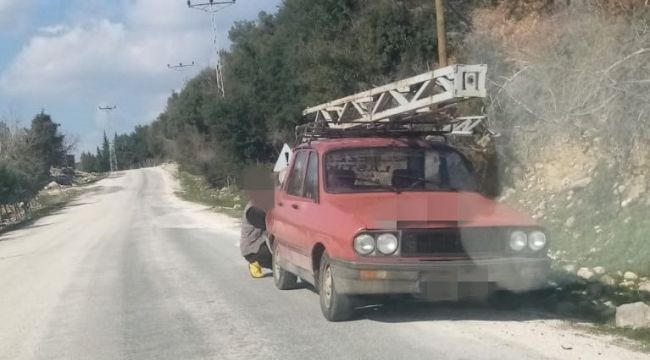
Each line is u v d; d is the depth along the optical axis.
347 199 8.18
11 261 17.80
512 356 6.46
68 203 55.31
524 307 8.47
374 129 9.62
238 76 44.50
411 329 7.59
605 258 10.95
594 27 13.69
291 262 9.45
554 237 12.95
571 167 15.23
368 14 27.66
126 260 15.66
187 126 62.22
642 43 12.62
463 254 7.27
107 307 10.03
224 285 11.32
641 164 12.73
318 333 7.66
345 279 7.36
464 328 7.54
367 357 6.67
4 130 57.88
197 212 32.94
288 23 38.34
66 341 8.12
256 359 6.89
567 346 6.73
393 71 27.00
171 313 9.32
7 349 7.93
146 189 65.06
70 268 14.78
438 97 10.53
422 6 26.77
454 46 24.25
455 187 8.67
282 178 11.05
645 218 11.48
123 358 7.24
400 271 7.16
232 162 44.22
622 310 7.49
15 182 42.78
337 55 27.55
